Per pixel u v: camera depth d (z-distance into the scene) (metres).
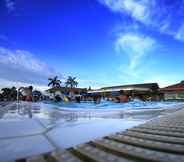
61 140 3.93
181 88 37.97
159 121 6.51
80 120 7.52
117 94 34.84
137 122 6.80
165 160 2.40
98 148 3.05
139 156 2.58
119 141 3.49
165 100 36.72
